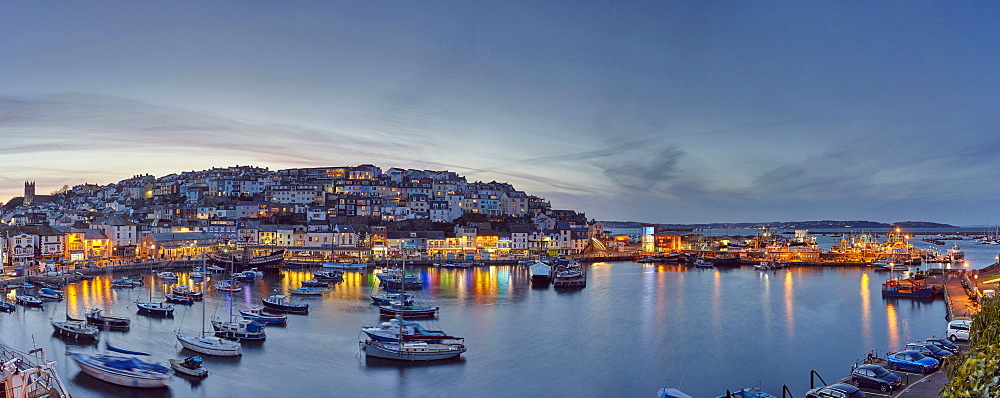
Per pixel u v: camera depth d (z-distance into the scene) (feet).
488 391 225.15
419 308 357.20
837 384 189.57
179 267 608.19
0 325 318.86
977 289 370.12
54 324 300.61
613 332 318.86
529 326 332.80
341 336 298.56
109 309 366.43
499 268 655.35
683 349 284.61
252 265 586.86
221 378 231.09
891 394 185.88
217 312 358.02
